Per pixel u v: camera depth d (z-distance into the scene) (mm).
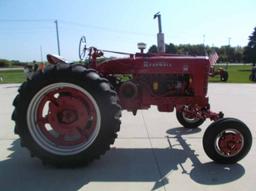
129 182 3357
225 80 17578
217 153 3801
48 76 3707
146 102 4434
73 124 3920
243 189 3191
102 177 3480
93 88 3682
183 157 4109
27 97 3744
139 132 5320
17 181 3383
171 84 4453
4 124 5996
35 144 3752
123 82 4430
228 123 3768
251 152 4266
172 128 5582
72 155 3703
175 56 4508
